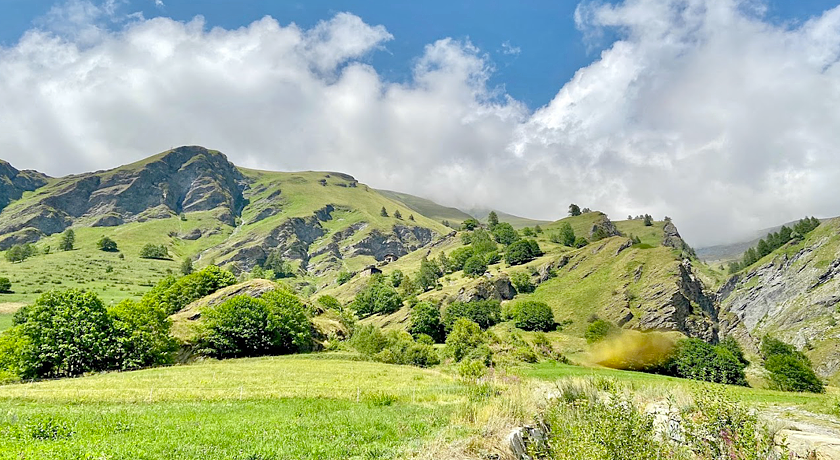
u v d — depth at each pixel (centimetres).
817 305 16862
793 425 1703
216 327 7100
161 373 4881
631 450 1221
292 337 7744
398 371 5253
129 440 1459
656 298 10025
